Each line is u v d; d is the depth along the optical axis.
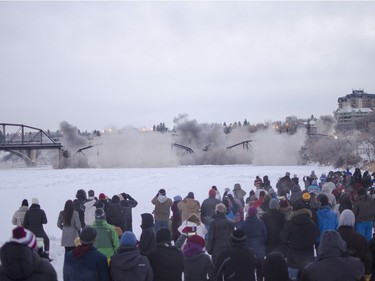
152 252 7.16
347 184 25.33
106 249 9.23
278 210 10.84
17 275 4.97
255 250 9.93
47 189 38.22
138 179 50.91
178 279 7.11
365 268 7.68
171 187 40.25
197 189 38.47
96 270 6.61
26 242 5.09
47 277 5.16
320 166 83.75
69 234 11.77
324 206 11.23
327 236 6.03
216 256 9.73
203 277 7.41
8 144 108.94
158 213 14.70
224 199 14.32
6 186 41.03
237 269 6.88
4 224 21.05
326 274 5.80
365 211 12.95
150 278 6.70
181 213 14.86
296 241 9.23
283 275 5.89
